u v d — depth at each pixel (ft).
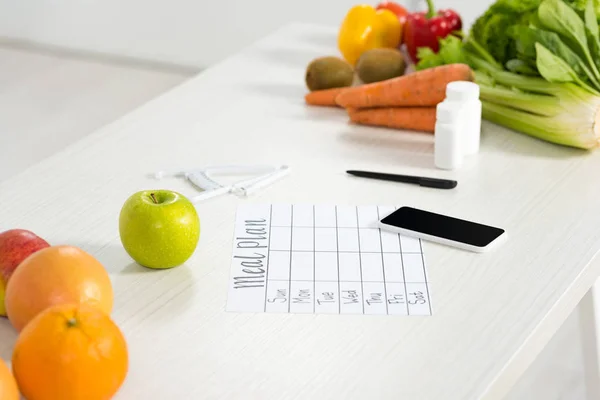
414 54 6.30
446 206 4.41
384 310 3.56
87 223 4.25
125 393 3.11
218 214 4.32
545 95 5.09
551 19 5.10
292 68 6.43
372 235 4.13
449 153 4.79
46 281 3.30
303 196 4.51
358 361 3.26
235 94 5.94
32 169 4.82
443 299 3.64
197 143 5.16
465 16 10.91
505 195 4.53
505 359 3.26
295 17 11.86
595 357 5.50
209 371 3.22
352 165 4.89
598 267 4.00
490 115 5.37
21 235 3.63
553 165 4.89
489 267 3.86
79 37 13.50
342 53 6.50
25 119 11.60
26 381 2.97
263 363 3.26
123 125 5.41
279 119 5.53
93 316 3.02
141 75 12.98
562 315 3.69
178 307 3.60
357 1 11.37
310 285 3.74
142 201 3.78
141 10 12.82
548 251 3.99
